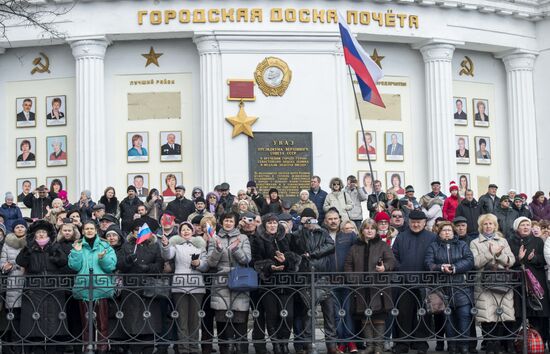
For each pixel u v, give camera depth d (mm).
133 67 33156
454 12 34344
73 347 19375
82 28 32312
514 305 19703
